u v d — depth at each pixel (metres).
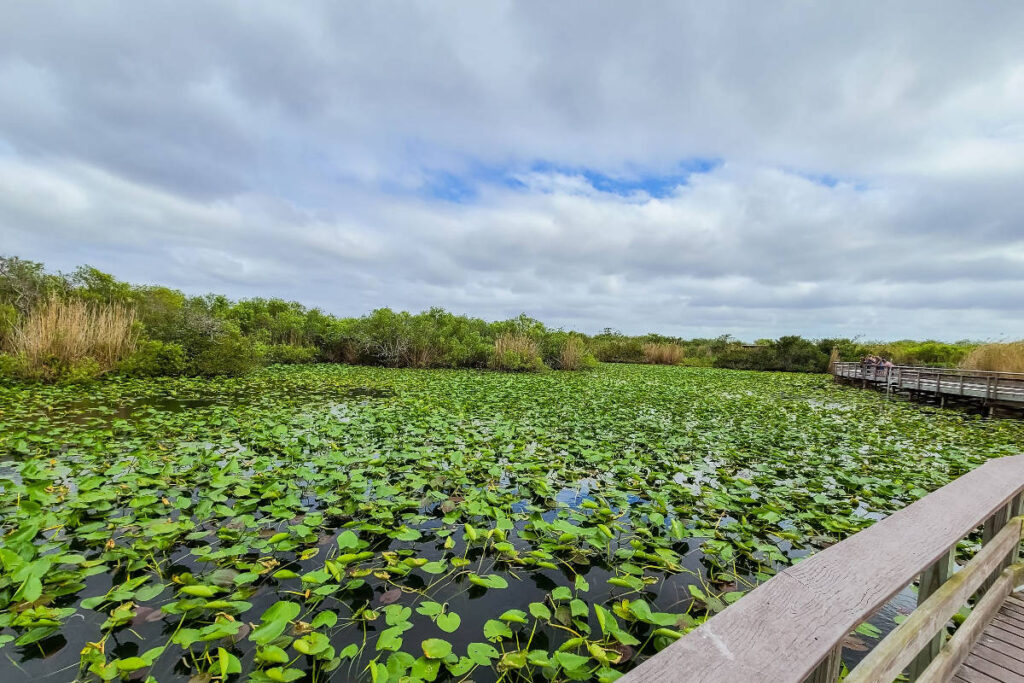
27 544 2.62
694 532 3.46
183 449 4.98
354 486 3.93
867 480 4.80
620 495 4.06
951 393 11.21
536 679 2.05
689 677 0.77
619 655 2.10
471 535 2.96
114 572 2.70
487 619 2.44
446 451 5.37
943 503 1.63
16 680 1.90
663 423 7.85
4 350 10.05
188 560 2.87
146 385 9.54
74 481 4.03
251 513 3.53
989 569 1.98
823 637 0.90
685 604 2.62
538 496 4.19
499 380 13.23
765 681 0.78
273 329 18.47
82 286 12.73
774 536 3.54
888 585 1.09
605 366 23.09
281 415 7.04
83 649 2.07
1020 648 1.92
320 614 2.22
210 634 1.98
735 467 5.38
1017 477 2.00
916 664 1.77
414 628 2.36
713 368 25.83
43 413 6.61
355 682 1.95
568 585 2.77
